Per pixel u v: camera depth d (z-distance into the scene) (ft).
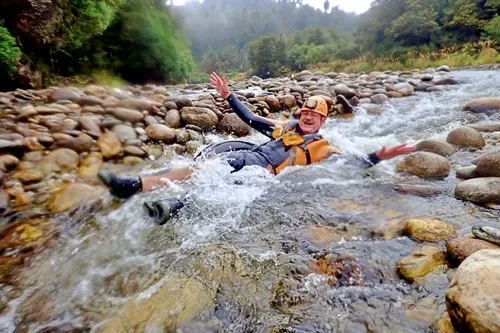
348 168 9.04
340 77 37.42
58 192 7.84
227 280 5.06
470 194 7.03
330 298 4.50
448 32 95.09
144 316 4.39
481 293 3.28
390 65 84.69
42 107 12.55
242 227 6.75
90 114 12.91
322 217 6.92
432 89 25.02
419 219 6.04
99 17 27.55
